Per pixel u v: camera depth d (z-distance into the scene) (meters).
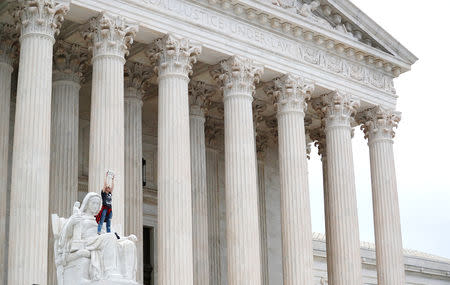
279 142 58.03
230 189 53.41
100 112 47.50
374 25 63.91
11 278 41.66
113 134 47.25
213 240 66.19
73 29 52.34
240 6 55.41
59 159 52.81
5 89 50.59
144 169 65.62
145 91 59.81
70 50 54.59
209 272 64.94
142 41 52.47
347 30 63.41
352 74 62.88
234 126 54.31
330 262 66.75
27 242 42.00
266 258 68.56
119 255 28.45
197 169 60.16
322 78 60.28
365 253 90.62
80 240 28.70
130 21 49.81
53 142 53.22
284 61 57.94
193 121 60.94
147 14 50.88
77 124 54.47
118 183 46.53
